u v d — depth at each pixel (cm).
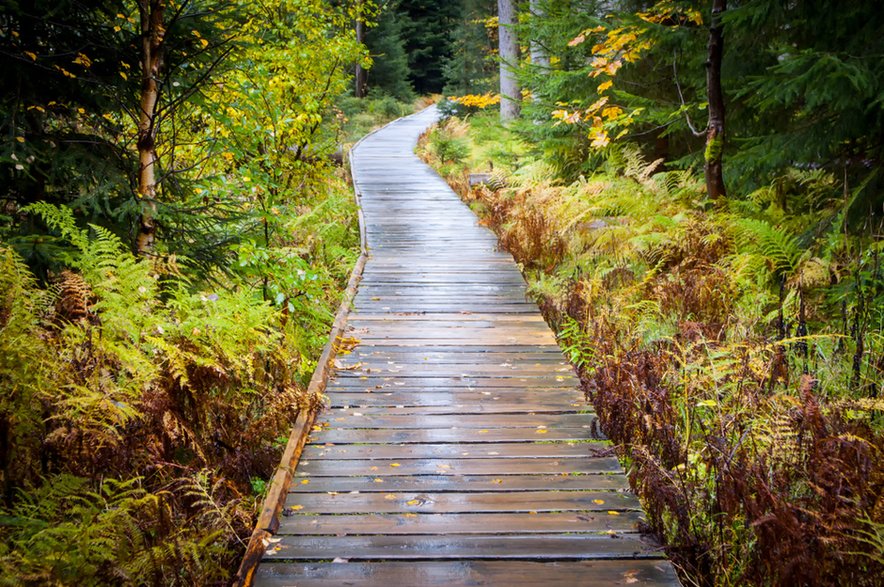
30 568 222
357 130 3006
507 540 283
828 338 439
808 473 274
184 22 576
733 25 693
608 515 303
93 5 538
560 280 731
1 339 301
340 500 316
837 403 302
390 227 1115
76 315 363
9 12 484
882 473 252
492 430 396
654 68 1011
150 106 563
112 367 348
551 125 1186
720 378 373
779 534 241
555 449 371
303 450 370
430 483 333
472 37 3061
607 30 974
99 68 548
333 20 1232
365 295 728
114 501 264
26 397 299
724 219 695
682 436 348
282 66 1021
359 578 258
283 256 554
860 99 549
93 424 297
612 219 897
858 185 615
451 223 1148
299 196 977
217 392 377
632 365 397
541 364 515
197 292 582
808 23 633
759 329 494
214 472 311
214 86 622
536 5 1140
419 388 464
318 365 477
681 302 557
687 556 273
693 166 948
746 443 307
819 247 610
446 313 661
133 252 539
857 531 233
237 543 291
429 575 260
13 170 507
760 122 794
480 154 1919
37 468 298
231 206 623
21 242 467
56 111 548
